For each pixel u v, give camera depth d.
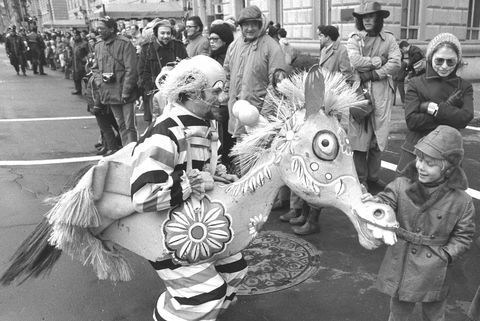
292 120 2.19
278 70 4.07
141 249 2.30
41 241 2.42
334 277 3.44
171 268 2.26
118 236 2.35
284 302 3.14
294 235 4.14
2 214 4.76
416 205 2.28
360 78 4.76
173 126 2.17
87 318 3.03
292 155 2.16
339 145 2.12
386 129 4.89
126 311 3.10
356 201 2.09
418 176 2.29
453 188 2.23
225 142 4.75
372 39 4.89
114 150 6.95
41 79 18.50
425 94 3.45
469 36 14.36
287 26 15.59
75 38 13.30
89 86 6.71
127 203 2.22
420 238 2.29
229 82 4.54
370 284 3.34
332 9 13.16
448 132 2.17
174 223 2.19
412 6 13.05
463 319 2.91
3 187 5.60
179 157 2.19
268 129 2.25
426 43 13.27
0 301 3.21
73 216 2.17
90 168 2.35
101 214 2.28
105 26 6.15
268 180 2.26
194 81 2.17
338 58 4.71
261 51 4.25
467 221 2.25
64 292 3.32
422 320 2.69
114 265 2.48
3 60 31.31
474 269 3.48
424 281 2.31
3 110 11.12
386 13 4.87
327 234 4.16
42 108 11.34
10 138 8.22
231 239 2.26
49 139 8.12
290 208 4.57
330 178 2.11
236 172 2.57
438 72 3.37
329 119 2.15
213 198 2.24
